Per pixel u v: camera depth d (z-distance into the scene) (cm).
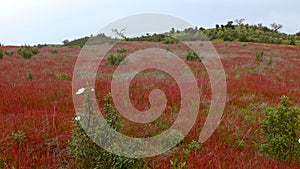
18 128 593
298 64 2380
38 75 1332
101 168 427
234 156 500
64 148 548
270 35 8500
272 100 939
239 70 1712
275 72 1688
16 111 741
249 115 775
